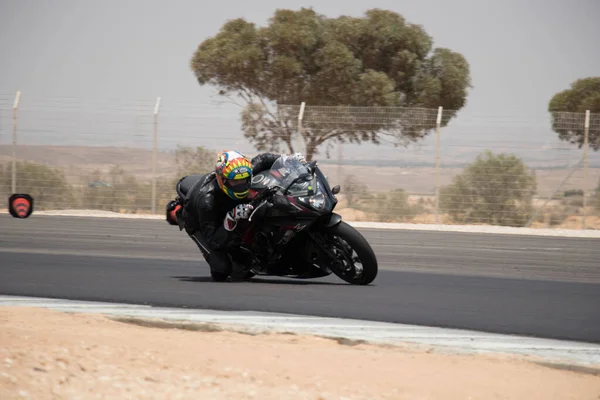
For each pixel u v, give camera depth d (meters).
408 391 18.88
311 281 40.62
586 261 54.91
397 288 38.06
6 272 42.00
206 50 143.25
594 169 96.06
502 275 45.47
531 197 95.88
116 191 102.12
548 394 19.02
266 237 37.72
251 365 21.17
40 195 101.94
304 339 25.59
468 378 20.25
